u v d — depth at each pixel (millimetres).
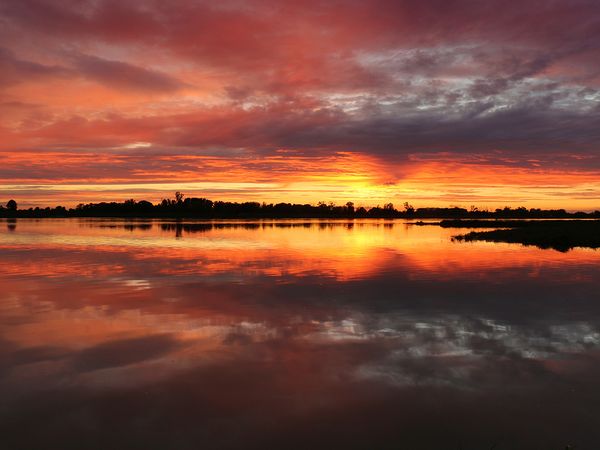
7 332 11008
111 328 11359
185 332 11086
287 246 33562
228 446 6238
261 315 12688
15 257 25891
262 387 7996
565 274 19641
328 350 9836
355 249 31281
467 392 7801
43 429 6637
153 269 21172
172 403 7402
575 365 8969
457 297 15008
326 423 6820
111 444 6277
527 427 6699
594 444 6285
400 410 7203
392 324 11805
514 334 10938
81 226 68312
